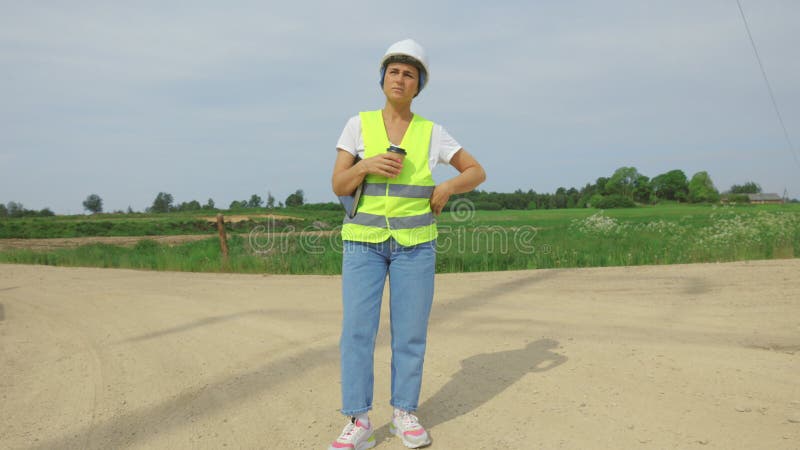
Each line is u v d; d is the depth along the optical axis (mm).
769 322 4953
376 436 2844
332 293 7652
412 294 2652
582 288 7207
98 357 4605
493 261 11312
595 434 2680
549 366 3836
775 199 91625
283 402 3371
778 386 3229
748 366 3633
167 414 3240
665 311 5605
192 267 12641
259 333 5262
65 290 9078
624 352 4090
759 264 8703
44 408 3402
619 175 88562
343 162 2641
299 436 2861
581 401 3129
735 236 11789
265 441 2814
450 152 2715
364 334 2641
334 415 3137
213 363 4281
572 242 15188
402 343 2707
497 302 6438
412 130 2660
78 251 17609
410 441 2662
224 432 2947
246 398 3463
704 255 10578
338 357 4312
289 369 4043
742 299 6027
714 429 2658
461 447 2650
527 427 2820
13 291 9219
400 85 2555
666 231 17594
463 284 7996
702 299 6148
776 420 2730
